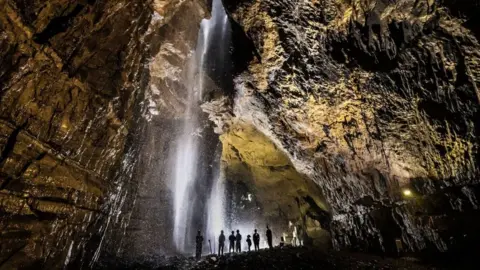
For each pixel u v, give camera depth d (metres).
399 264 9.77
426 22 9.10
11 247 5.52
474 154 8.66
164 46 16.12
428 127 9.79
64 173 6.98
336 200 15.31
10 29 4.95
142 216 16.67
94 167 8.40
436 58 9.20
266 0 11.55
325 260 10.88
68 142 7.04
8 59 5.10
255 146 20.33
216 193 27.06
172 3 12.41
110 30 7.63
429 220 10.10
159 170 19.61
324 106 12.70
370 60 10.63
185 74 19.42
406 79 10.01
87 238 8.36
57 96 6.43
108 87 8.13
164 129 20.27
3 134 5.28
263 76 13.62
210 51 19.64
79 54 6.88
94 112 7.71
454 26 8.51
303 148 15.48
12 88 5.30
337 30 11.00
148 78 14.08
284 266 10.19
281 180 21.39
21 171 5.72
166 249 18.75
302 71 12.42
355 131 12.41
